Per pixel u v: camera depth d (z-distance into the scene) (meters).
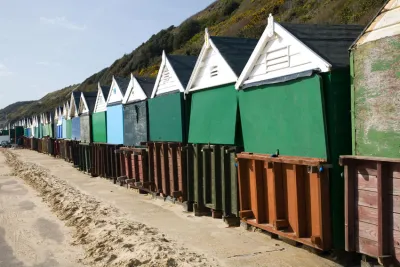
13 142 78.19
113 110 18.31
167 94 12.50
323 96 6.38
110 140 18.97
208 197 10.41
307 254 7.05
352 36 7.32
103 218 10.75
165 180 12.51
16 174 25.34
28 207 13.88
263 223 8.06
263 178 8.12
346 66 6.24
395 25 5.22
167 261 6.95
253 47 10.16
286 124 7.28
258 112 8.12
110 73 65.31
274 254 7.18
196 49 38.34
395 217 5.25
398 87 5.17
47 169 26.94
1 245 9.38
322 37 7.09
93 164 21.84
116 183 18.17
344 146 6.40
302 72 6.77
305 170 6.91
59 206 13.32
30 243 9.45
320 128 6.45
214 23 48.06
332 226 6.45
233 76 8.91
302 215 6.94
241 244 7.90
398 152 5.18
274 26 7.40
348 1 21.19
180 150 11.40
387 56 5.32
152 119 13.73
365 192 5.64
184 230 9.25
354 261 6.54
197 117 10.84
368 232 5.61
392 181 5.27
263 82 7.77
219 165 9.87
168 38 53.38
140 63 53.22
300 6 28.56
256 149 8.30
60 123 38.97
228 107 9.30
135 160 15.17
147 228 9.36
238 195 9.09
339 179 6.41
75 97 28.22
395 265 5.27
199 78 10.66
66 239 9.59
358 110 5.78
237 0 49.81
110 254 7.80
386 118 5.34
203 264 6.84
